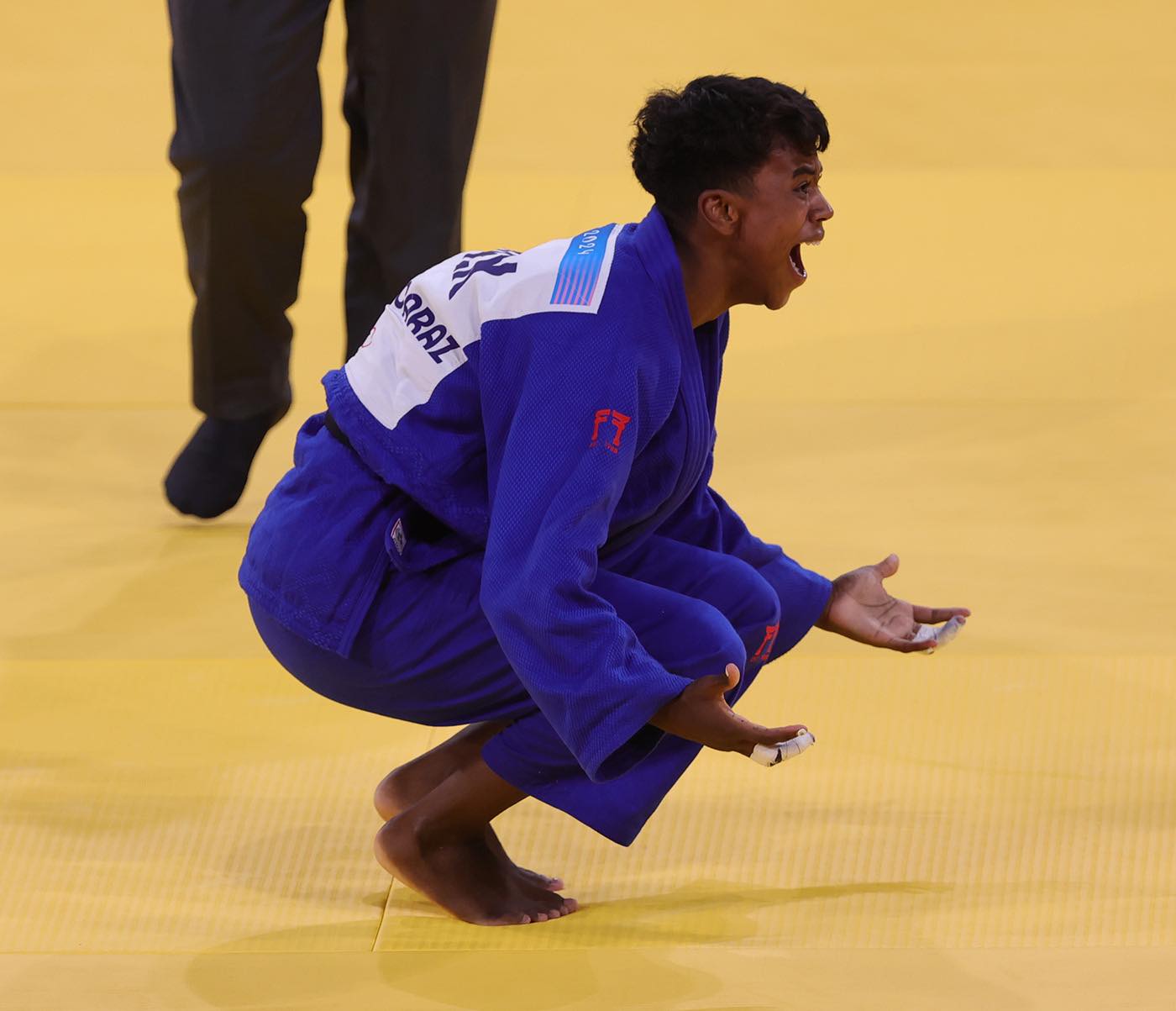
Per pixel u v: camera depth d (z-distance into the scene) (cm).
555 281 819
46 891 961
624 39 2684
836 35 2705
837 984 860
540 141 2303
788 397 1648
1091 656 1198
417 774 955
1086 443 1548
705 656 856
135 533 1427
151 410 1652
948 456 1527
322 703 1157
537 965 883
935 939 902
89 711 1150
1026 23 2756
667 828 1012
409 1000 856
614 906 940
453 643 877
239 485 1430
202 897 956
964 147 2283
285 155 1291
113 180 2202
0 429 1608
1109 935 905
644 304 814
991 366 1705
